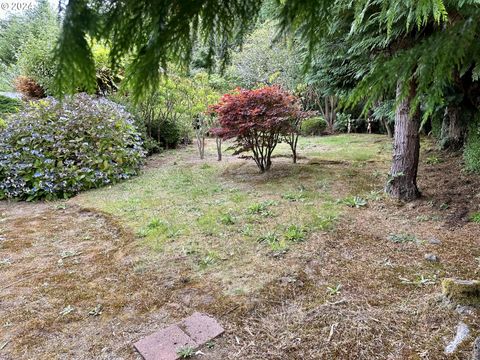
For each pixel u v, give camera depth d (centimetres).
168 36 71
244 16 85
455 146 502
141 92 76
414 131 323
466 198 317
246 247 246
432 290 180
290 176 440
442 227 264
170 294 193
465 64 92
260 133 462
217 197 375
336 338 149
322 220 287
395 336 147
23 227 316
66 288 204
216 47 88
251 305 177
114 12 63
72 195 425
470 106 402
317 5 86
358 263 216
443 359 130
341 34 293
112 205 366
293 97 490
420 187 365
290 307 175
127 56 71
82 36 60
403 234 255
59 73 62
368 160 521
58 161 435
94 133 468
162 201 371
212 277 208
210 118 613
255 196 368
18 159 421
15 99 761
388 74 93
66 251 260
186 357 143
